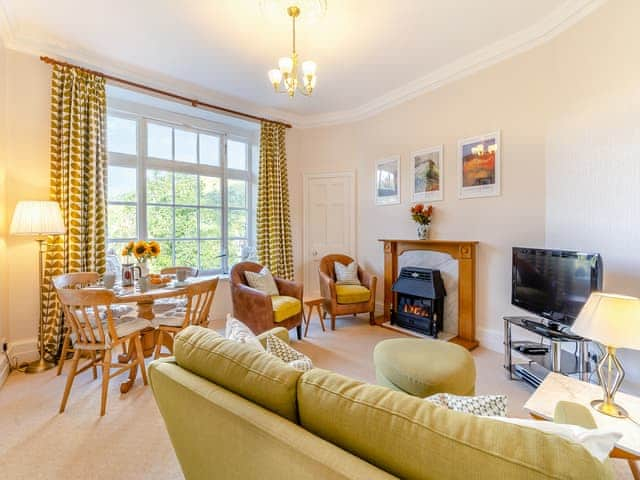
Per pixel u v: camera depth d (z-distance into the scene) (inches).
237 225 189.6
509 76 119.7
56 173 116.0
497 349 125.0
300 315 141.9
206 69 134.2
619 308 52.1
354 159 184.5
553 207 108.0
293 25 97.7
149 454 67.6
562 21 101.7
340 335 145.6
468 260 131.8
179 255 166.6
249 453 36.1
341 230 189.2
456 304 140.1
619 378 54.2
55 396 90.2
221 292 169.6
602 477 22.3
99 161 124.8
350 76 142.3
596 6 91.9
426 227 148.3
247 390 39.4
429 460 27.0
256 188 193.0
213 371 43.7
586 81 95.3
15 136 110.5
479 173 130.0
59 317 114.7
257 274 149.4
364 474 27.8
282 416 36.4
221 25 105.7
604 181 89.3
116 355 122.1
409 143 157.3
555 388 61.6
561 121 104.4
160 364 49.5
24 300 113.0
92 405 85.9
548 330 92.9
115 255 137.2
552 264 93.5
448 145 140.8
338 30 108.9
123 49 119.3
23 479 60.7
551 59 107.8
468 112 133.0
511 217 120.7
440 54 125.5
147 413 82.4
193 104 153.3
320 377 37.3
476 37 114.7
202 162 175.2
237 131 187.2
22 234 101.8
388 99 161.8
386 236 171.2
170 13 99.7
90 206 120.6
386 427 29.6
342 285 165.9
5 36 104.7
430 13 100.8
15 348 110.3
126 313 109.0
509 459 24.5
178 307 125.6
